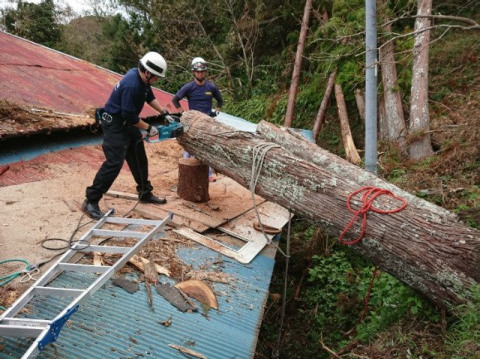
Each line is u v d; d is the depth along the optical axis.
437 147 6.68
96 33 19.89
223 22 14.59
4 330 1.99
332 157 4.54
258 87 13.58
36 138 5.36
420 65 7.14
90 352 2.25
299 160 3.71
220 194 5.27
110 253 3.32
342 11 10.31
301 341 4.32
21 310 2.43
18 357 2.10
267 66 13.52
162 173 5.87
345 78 9.37
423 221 3.04
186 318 2.78
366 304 3.88
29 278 2.79
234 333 2.78
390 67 7.79
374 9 4.55
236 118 9.63
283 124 11.08
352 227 3.28
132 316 2.64
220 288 3.25
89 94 7.30
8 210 3.73
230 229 4.32
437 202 5.10
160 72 3.74
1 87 5.70
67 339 2.30
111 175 3.88
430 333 3.00
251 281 3.48
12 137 4.57
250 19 13.41
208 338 2.64
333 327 4.33
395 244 3.07
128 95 3.68
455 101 7.71
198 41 14.97
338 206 3.37
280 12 13.25
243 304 3.15
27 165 4.69
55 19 19.00
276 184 3.77
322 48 10.52
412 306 3.24
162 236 3.82
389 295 3.69
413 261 3.00
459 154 5.68
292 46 12.67
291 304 4.84
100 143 6.11
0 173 4.30
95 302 2.67
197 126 4.34
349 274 4.82
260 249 4.01
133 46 16.27
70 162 5.16
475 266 2.76
